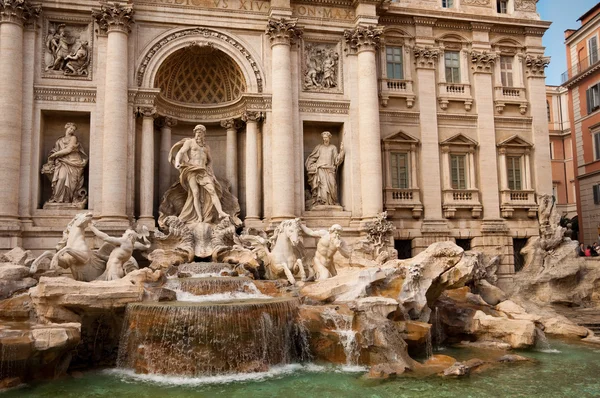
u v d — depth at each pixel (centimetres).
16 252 2320
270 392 1490
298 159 2958
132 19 2759
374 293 2033
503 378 1664
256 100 2936
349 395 1462
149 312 1717
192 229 2642
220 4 2931
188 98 3084
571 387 1566
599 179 4372
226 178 3045
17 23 2602
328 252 2309
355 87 3103
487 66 3494
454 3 3519
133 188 2706
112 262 2192
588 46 4522
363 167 3012
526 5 3625
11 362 1520
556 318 2544
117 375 1683
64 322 1755
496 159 3450
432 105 3359
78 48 2722
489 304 2725
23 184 2592
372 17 3100
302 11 3078
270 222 2833
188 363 1664
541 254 3350
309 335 1845
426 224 3253
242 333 1706
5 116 2528
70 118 2802
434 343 2189
